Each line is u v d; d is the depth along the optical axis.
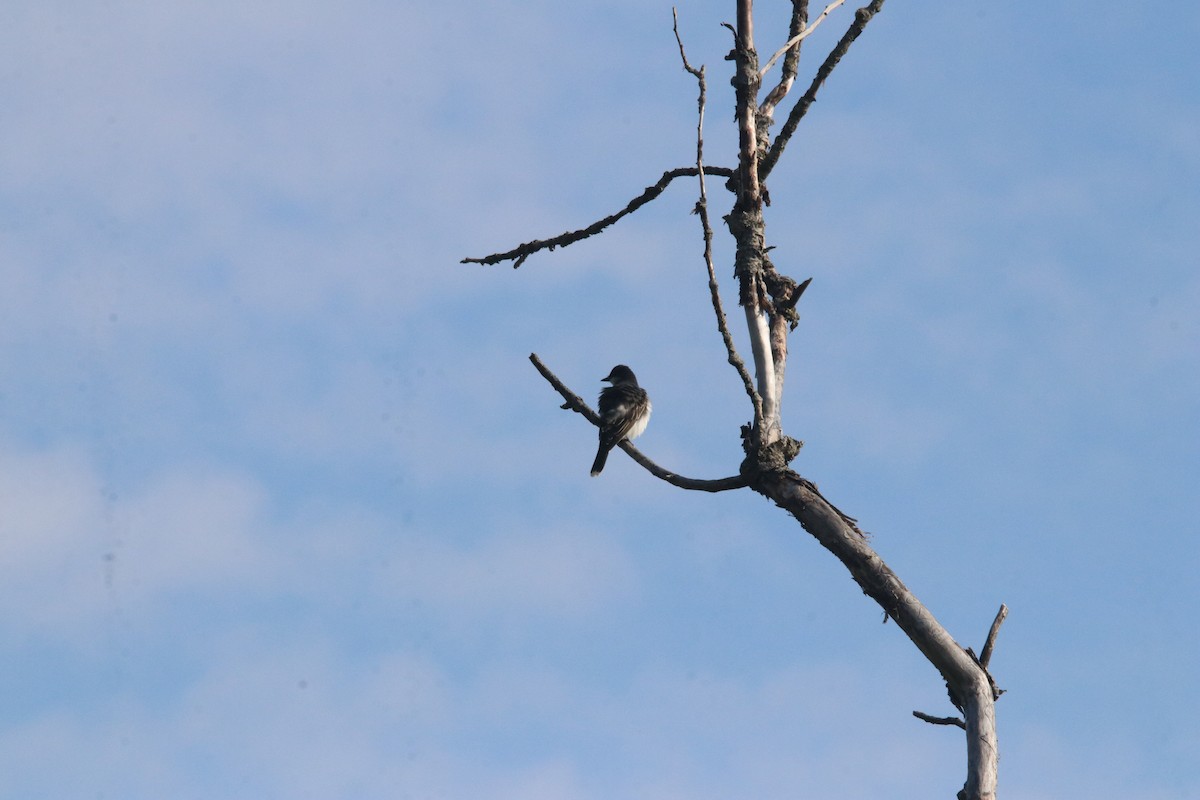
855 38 13.86
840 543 12.41
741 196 14.10
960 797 11.70
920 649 12.18
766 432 12.91
